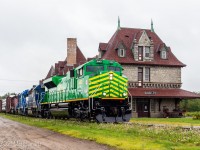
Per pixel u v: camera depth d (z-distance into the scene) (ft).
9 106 233.96
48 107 126.21
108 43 166.09
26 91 174.09
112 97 81.10
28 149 39.34
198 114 109.29
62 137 54.39
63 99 102.89
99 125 69.97
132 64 155.63
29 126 83.51
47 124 85.35
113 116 80.48
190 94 156.25
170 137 48.14
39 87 141.79
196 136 47.06
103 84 80.74
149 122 89.97
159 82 158.92
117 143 43.62
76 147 41.29
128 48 160.76
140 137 49.65
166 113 150.20
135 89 153.99
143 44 158.40
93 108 79.05
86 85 82.02
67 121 91.15
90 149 39.42
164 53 162.81
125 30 168.96
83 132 58.65
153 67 159.02
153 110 155.94
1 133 61.77
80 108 87.40
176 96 152.46
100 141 46.96
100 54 161.79
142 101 155.33
